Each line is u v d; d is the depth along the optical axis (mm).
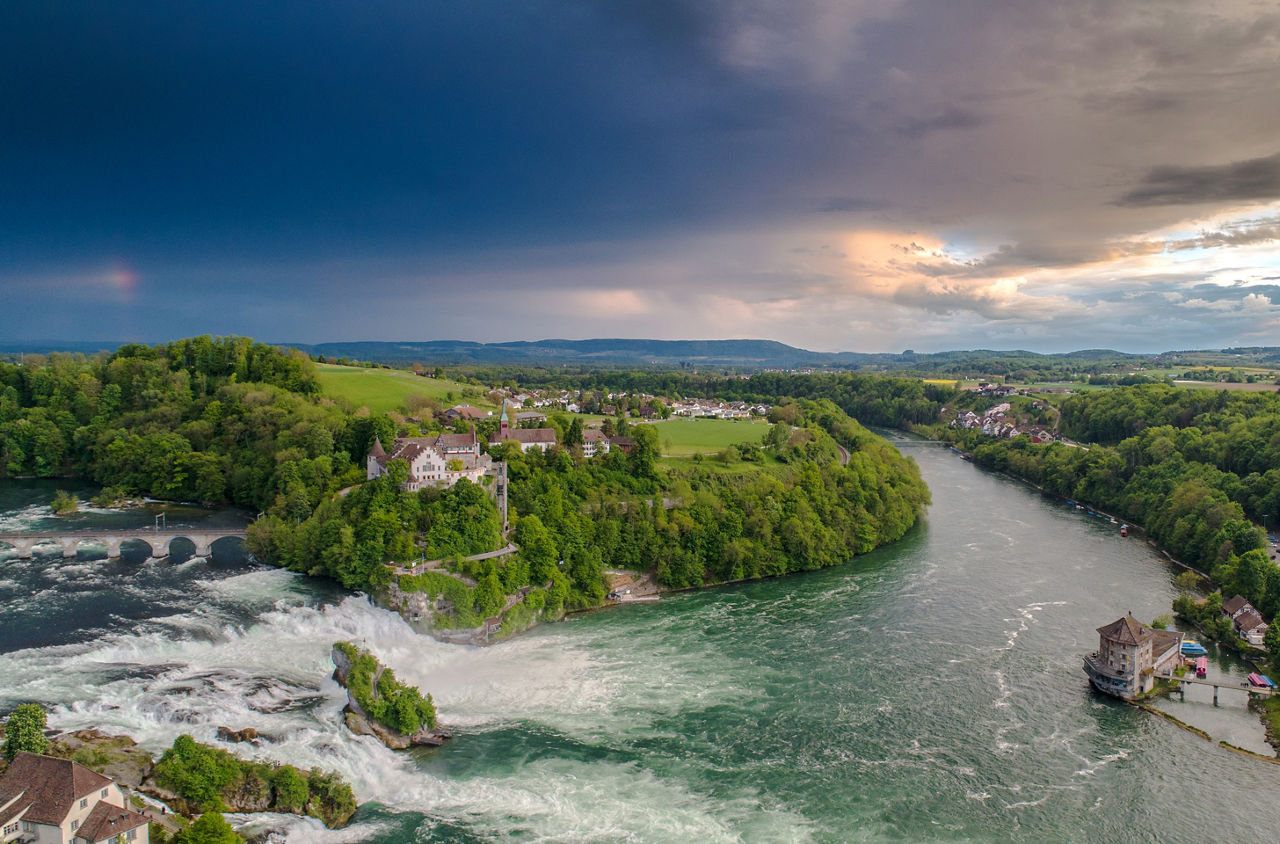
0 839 68938
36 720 87500
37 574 158750
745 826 90938
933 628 151125
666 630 148375
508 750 104750
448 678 125688
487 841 86000
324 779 90312
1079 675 131375
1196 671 130250
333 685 114500
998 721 116250
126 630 129250
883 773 102438
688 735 110250
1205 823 93875
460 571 147000
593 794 95625
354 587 150000
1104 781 101812
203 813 82312
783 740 109625
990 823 93000
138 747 92562
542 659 133750
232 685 110938
